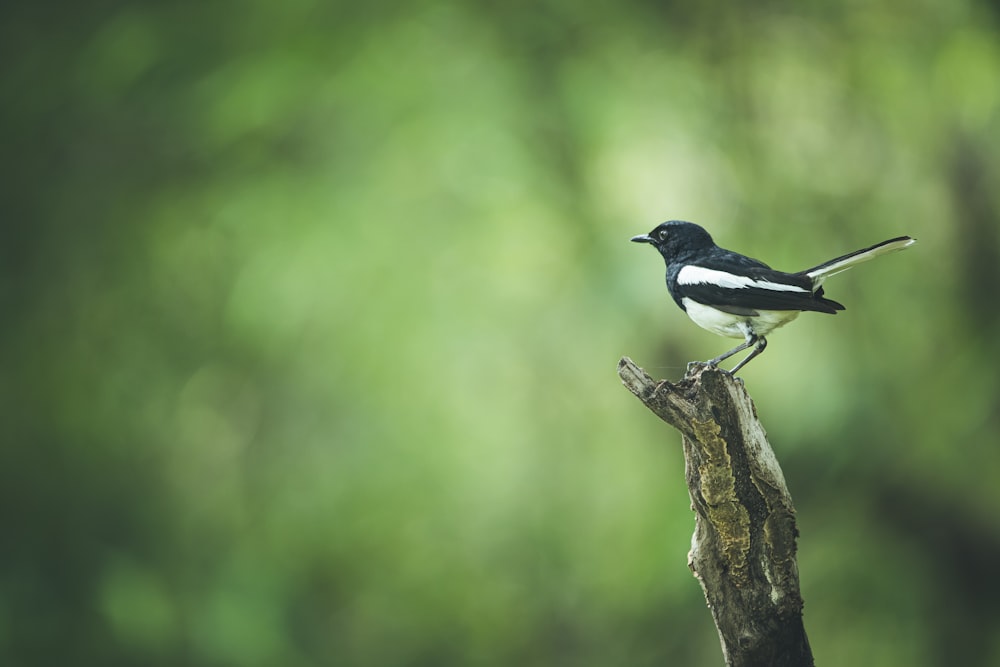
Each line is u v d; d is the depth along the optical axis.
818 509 13.25
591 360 12.63
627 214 12.47
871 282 12.99
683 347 12.62
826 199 13.01
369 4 12.11
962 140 13.19
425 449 12.91
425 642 13.75
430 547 13.34
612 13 12.67
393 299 12.12
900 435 12.97
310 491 12.80
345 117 11.87
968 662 12.75
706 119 12.71
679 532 12.55
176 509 12.34
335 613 13.26
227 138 11.77
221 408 12.54
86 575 11.61
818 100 13.15
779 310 7.77
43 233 11.86
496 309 12.33
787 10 13.05
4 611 11.16
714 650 12.84
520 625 13.48
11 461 11.83
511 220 12.09
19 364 11.88
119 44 11.81
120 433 12.17
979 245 13.20
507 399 12.84
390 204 11.92
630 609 13.05
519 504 13.23
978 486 13.09
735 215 12.71
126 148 12.02
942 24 12.93
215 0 12.07
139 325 12.10
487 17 12.35
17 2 12.06
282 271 11.73
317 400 12.68
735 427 6.16
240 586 12.21
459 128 11.82
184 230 11.93
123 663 11.51
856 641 12.86
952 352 13.12
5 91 11.86
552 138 12.23
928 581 12.95
